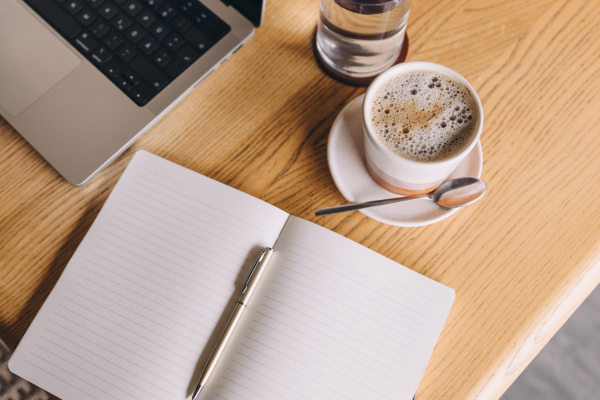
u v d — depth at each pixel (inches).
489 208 19.0
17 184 19.5
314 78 20.9
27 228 19.1
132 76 19.4
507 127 19.9
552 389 43.9
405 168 14.9
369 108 15.6
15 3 20.3
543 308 17.9
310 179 19.8
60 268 18.7
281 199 19.7
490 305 18.0
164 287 17.6
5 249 18.8
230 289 17.6
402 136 15.8
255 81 20.9
